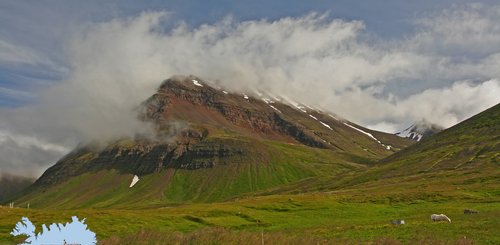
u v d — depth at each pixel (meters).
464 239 37.69
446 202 98.81
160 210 106.19
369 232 50.53
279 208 102.50
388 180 194.88
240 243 32.22
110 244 30.50
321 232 55.00
